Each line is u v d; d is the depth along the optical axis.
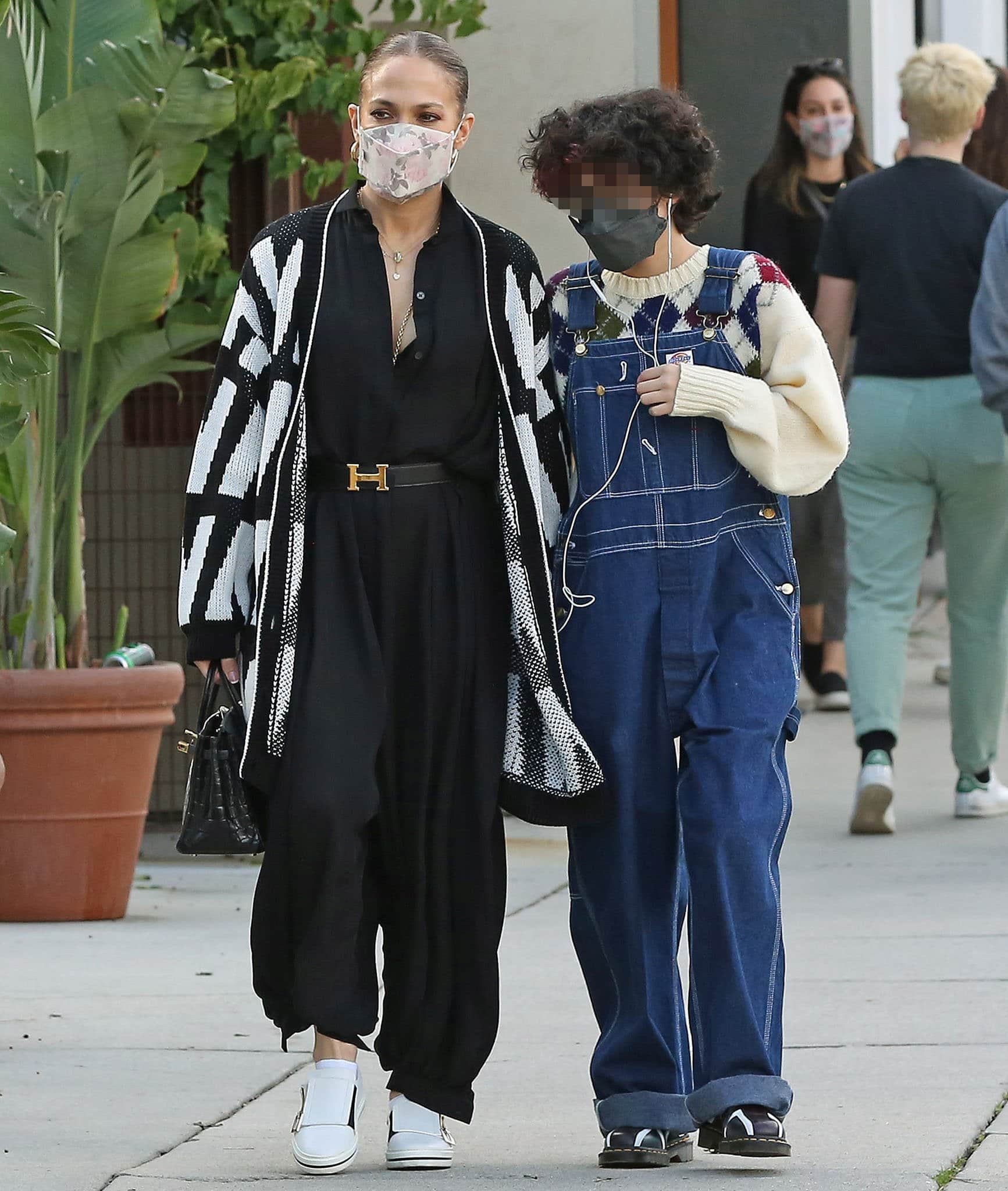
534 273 11.07
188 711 24.55
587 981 11.36
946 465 21.97
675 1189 10.31
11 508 20.16
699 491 10.88
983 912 18.11
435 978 11.01
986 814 23.30
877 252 22.09
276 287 10.84
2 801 18.91
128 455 24.06
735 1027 10.56
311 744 10.59
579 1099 12.61
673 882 11.09
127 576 24.17
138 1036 14.38
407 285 10.88
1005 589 22.69
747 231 28.97
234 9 22.94
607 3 25.62
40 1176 10.76
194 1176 10.74
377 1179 10.71
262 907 10.80
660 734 10.94
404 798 10.91
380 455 10.79
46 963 17.05
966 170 22.17
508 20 25.75
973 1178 10.52
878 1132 11.49
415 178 10.68
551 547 11.12
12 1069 13.40
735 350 10.95
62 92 19.88
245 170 23.64
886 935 17.30
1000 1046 13.55
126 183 19.39
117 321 19.97
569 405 11.12
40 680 18.78
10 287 19.09
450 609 10.85
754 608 10.92
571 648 10.99
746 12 33.44
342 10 23.62
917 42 46.41
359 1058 14.08
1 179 19.00
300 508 10.69
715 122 33.66
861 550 22.55
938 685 34.78
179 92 19.38
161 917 19.34
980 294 20.84
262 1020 14.88
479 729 10.94
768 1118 10.52
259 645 10.66
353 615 10.76
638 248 10.71
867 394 22.11
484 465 10.95
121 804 19.12
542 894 19.95
